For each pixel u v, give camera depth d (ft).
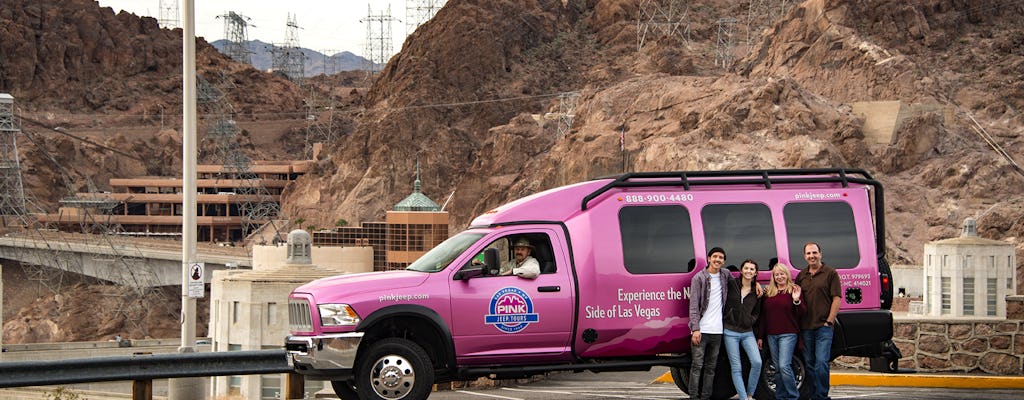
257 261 318.24
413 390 49.90
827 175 55.88
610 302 52.16
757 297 52.95
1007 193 469.57
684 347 53.11
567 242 52.34
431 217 394.93
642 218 53.01
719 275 52.54
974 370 67.72
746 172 54.44
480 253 52.08
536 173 649.61
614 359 53.57
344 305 49.88
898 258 423.64
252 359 55.98
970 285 134.21
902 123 508.53
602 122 591.78
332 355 49.52
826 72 578.25
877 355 54.80
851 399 57.62
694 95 561.84
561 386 75.20
